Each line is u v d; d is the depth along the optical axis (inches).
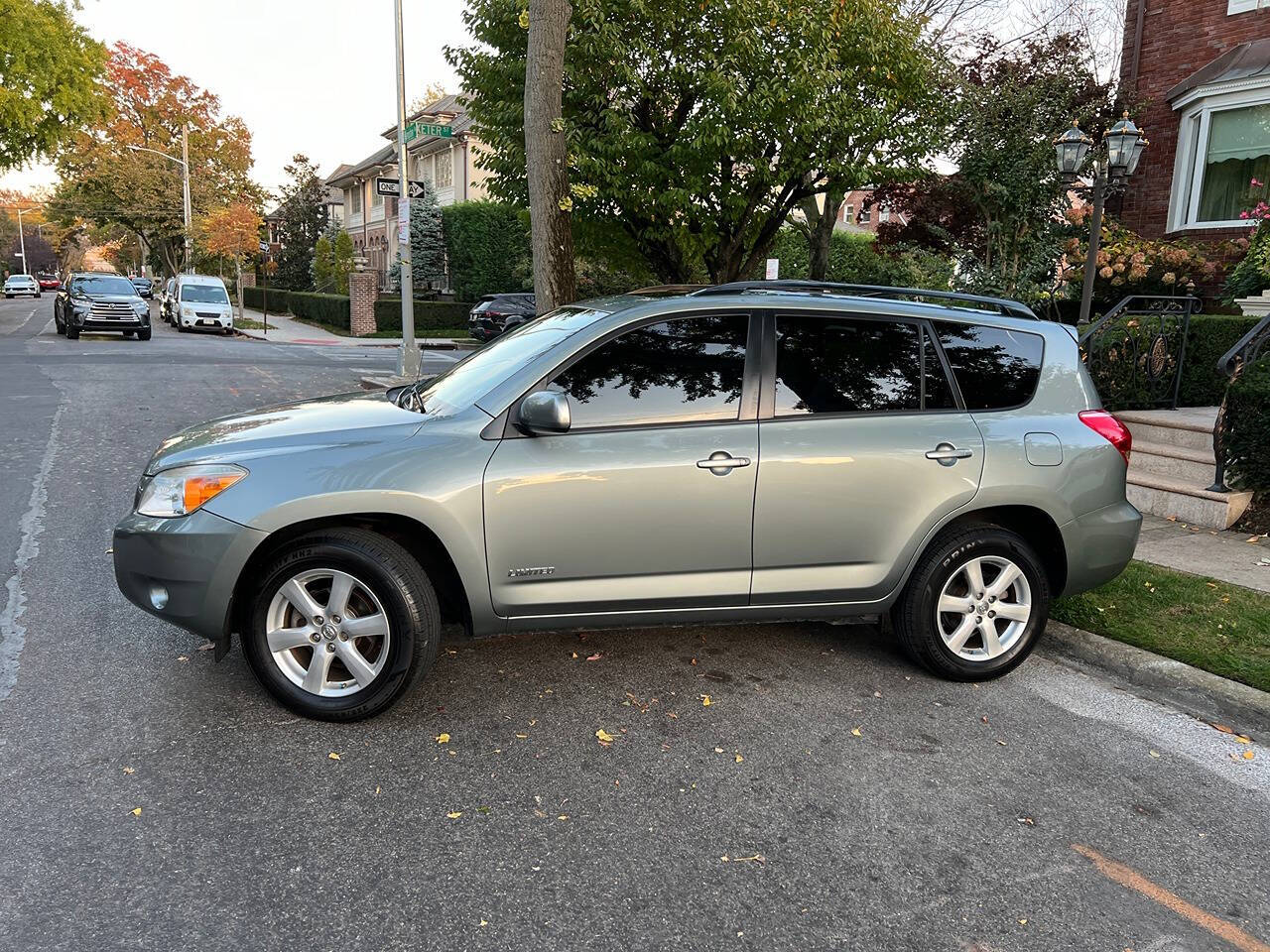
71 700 149.5
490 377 157.6
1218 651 174.7
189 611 139.5
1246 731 154.9
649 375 151.4
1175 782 137.3
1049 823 125.1
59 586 202.4
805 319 158.7
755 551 154.1
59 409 442.6
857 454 155.4
